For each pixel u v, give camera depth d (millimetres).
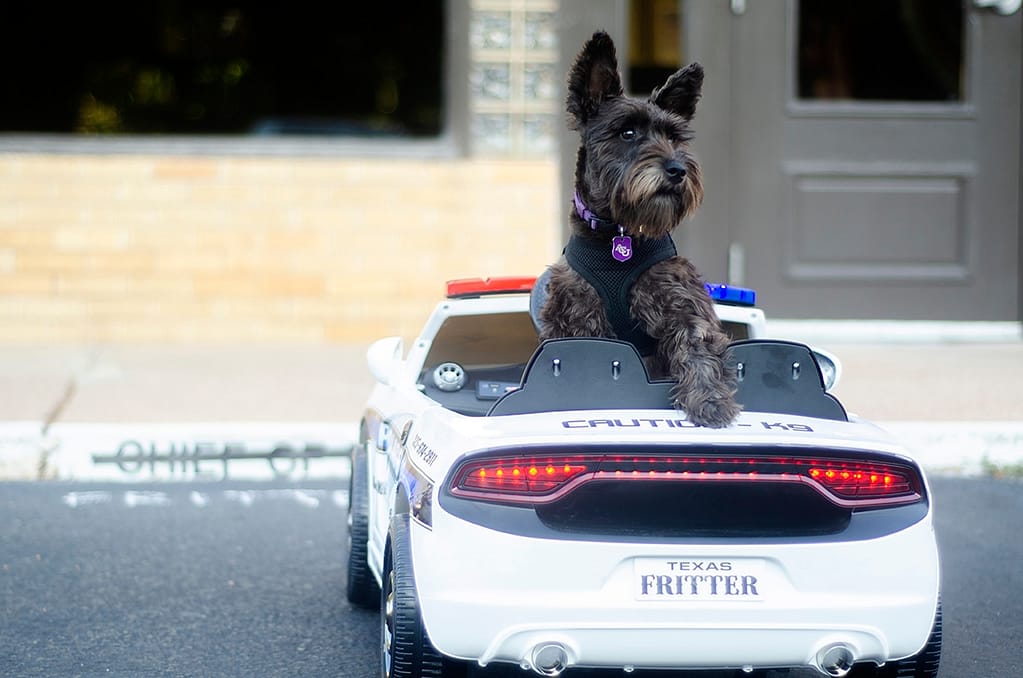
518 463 4008
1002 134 11242
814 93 11242
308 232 11719
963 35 11211
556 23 11477
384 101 11883
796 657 4004
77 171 11641
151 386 9930
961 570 6664
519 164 11648
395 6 11836
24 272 11641
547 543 3943
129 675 5180
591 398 4309
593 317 4699
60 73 11844
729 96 11195
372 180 11680
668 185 4590
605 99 4992
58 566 6672
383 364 5488
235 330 11750
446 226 11695
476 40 11570
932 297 11336
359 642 5594
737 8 11180
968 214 11281
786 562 3990
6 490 8273
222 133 11922
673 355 4453
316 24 11883
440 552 4000
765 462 4027
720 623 3939
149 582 6438
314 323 11758
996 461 8555
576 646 3922
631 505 4078
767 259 11289
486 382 5289
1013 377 9867
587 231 4816
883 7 11203
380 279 11727
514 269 11703
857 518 4105
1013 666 5324
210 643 5570
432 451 4273
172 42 11930
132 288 11688
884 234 11297
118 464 8594
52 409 9164
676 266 4699
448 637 3957
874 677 4371
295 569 6684
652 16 11242
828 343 11203
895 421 8695
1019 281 11328
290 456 8695
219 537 7262
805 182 11273
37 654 5410
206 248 11703
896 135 11242
